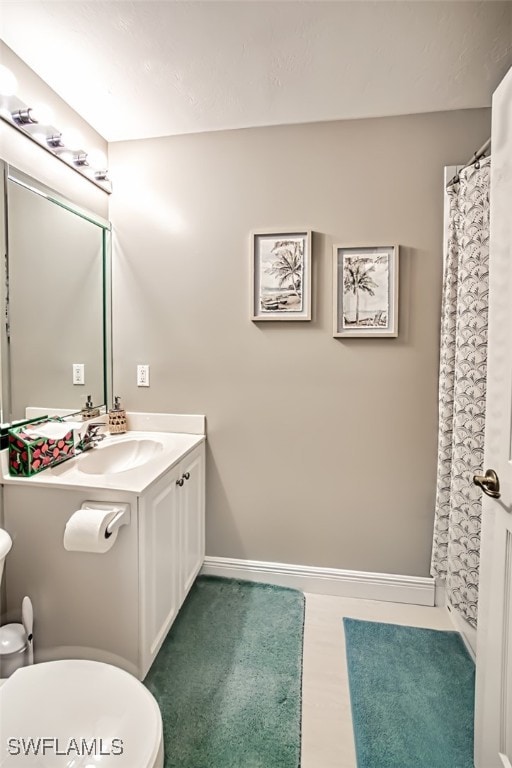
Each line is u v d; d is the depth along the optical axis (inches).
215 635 67.4
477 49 56.7
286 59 58.8
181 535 68.9
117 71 61.8
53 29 53.7
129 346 84.1
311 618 73.0
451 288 67.8
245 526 82.7
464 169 61.9
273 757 47.7
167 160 80.9
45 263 65.6
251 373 80.2
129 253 83.1
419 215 73.1
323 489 79.4
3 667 51.2
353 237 75.1
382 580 78.3
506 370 40.4
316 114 73.0
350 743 49.6
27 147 60.7
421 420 75.5
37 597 56.3
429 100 68.8
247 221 78.5
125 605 53.9
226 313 80.3
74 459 65.4
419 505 76.5
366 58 58.6
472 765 47.0
